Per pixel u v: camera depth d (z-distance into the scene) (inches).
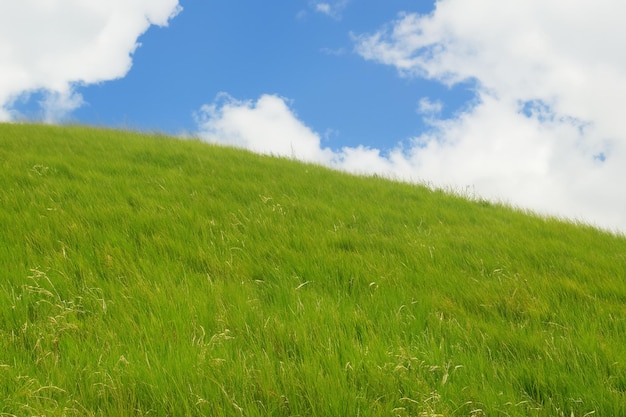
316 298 195.5
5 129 561.6
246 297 197.0
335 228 300.0
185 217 294.2
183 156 501.4
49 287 191.9
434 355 157.1
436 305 202.5
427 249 279.7
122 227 267.7
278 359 153.1
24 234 243.4
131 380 135.0
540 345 168.2
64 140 521.0
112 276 209.8
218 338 157.9
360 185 482.0
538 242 321.7
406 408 130.1
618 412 131.5
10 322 166.4
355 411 128.3
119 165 426.3
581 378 144.6
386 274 231.3
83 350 150.0
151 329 163.5
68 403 125.3
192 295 193.0
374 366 146.7
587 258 286.4
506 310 204.2
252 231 284.4
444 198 475.8
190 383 135.2
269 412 124.4
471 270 255.4
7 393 128.9
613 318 195.9
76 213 282.4
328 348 153.8
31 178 348.2
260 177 454.3
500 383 144.2
